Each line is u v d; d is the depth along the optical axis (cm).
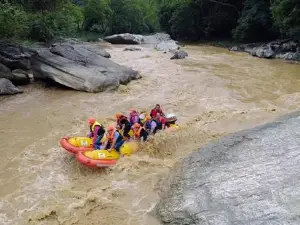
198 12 4350
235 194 764
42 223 785
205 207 750
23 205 843
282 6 2717
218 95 1712
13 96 1683
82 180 952
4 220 791
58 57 1941
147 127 1159
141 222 774
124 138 1118
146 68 2306
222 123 1323
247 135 1045
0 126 1312
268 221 666
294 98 1639
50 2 2758
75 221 787
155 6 5794
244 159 898
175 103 1594
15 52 2075
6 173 984
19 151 1114
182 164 977
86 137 1115
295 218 654
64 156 1083
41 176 970
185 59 2711
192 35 4450
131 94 1733
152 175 966
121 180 946
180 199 803
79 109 1510
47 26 2817
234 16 4116
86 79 1773
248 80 2009
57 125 1329
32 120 1376
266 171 820
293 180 763
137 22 5091
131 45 3694
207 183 830
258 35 3575
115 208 828
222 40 4072
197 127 1266
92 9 4697
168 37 4266
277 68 2361
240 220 688
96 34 4641
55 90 1783
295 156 852
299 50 2705
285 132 995
